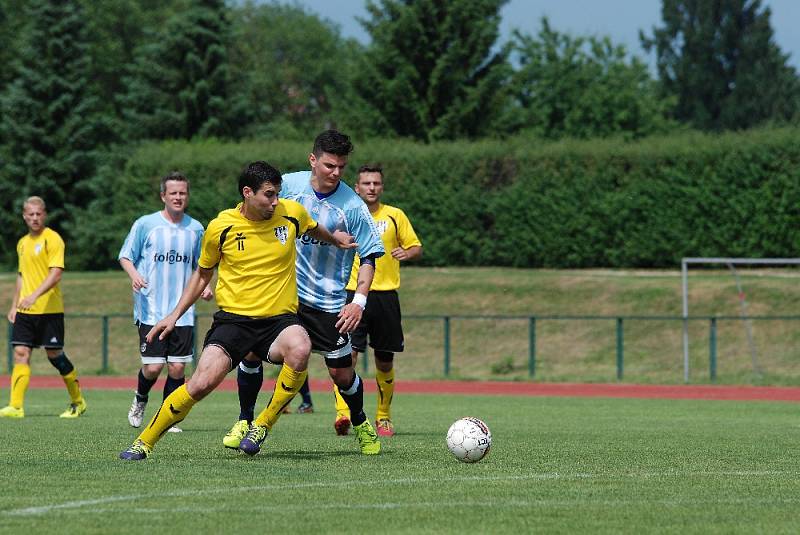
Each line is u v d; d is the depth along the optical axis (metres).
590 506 20.55
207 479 23.58
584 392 71.31
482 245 116.12
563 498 21.48
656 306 95.06
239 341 26.75
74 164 166.50
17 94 166.38
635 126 185.25
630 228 108.94
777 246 103.50
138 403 37.59
